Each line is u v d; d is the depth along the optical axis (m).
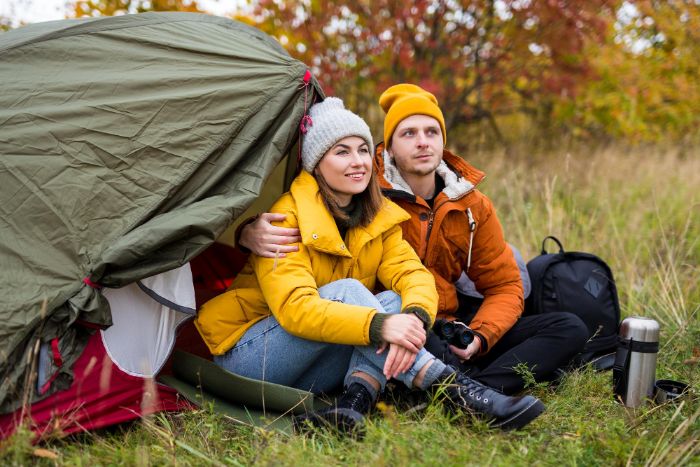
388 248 2.65
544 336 2.71
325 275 2.52
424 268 2.61
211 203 2.29
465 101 7.03
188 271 2.42
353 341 2.27
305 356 2.40
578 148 7.78
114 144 2.29
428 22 6.45
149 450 2.09
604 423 2.31
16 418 2.07
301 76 2.51
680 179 6.12
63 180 2.22
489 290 2.92
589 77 6.81
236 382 2.39
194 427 2.26
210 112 2.40
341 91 6.48
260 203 3.19
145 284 2.30
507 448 2.11
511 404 2.21
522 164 6.56
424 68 6.26
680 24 8.11
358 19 6.21
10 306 2.07
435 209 2.82
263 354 2.41
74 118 2.29
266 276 2.39
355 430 2.14
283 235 2.43
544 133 8.09
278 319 2.34
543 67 6.80
